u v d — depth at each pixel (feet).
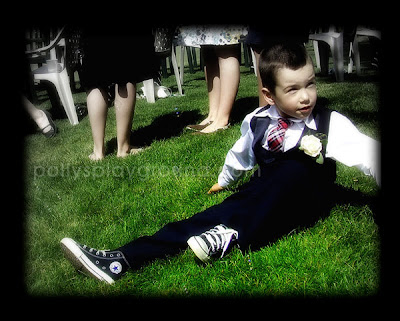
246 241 5.74
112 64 10.23
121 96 10.59
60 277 5.82
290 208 5.79
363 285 4.83
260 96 10.55
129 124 10.98
